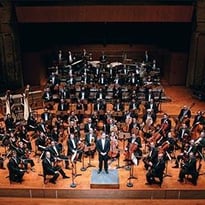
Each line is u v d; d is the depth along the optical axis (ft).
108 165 40.09
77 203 36.06
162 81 65.05
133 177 38.04
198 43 58.39
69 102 50.96
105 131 43.62
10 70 59.36
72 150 38.99
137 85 53.11
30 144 42.75
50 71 64.69
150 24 63.41
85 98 50.62
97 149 37.99
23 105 49.47
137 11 56.08
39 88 60.95
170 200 36.35
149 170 36.96
